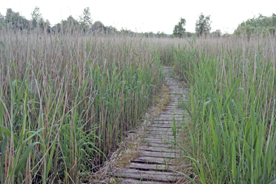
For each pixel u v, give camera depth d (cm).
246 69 320
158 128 441
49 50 394
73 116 253
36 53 391
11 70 335
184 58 829
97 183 268
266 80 291
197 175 243
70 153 246
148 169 297
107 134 343
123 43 536
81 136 286
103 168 302
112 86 384
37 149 236
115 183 266
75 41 408
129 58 502
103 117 352
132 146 366
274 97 269
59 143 234
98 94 349
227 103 228
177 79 867
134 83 498
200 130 294
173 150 344
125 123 421
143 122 473
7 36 407
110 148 349
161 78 741
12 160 176
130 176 279
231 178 194
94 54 427
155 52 705
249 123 194
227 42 570
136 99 451
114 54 475
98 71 351
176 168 287
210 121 215
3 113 209
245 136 192
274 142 173
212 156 222
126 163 313
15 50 391
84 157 304
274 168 176
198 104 301
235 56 444
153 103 594
